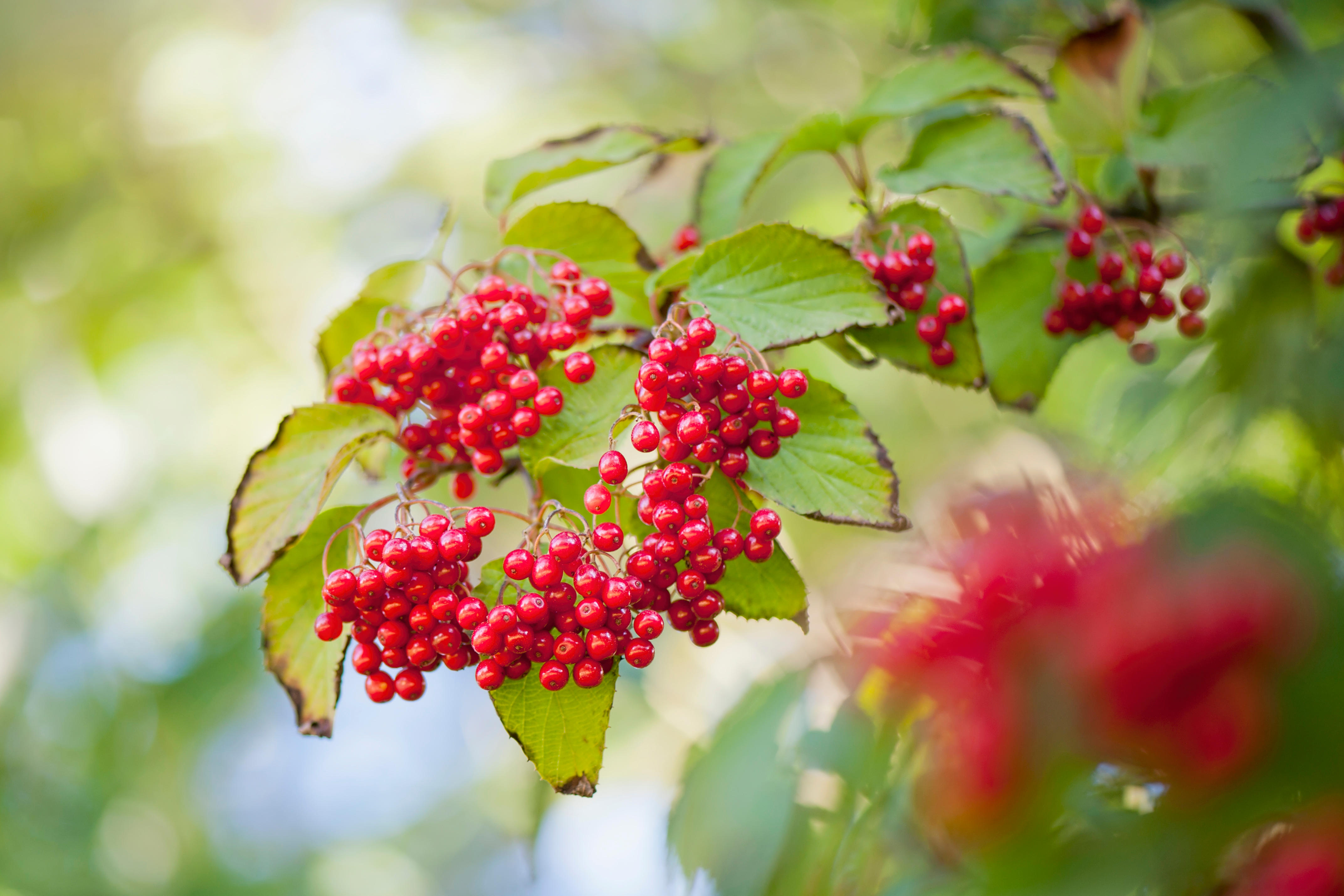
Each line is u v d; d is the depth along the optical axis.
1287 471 0.79
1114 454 0.88
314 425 0.80
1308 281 0.87
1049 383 0.90
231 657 1.65
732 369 0.76
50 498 1.81
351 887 2.26
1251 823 0.65
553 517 0.78
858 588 0.77
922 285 0.83
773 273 0.79
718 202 0.86
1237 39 1.05
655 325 0.82
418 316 0.81
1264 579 0.66
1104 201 0.91
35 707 1.77
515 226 0.83
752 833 0.76
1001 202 0.96
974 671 0.71
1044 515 0.72
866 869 0.74
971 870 0.69
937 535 0.75
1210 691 0.66
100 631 1.78
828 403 0.78
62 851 1.75
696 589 0.76
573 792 0.76
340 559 0.79
